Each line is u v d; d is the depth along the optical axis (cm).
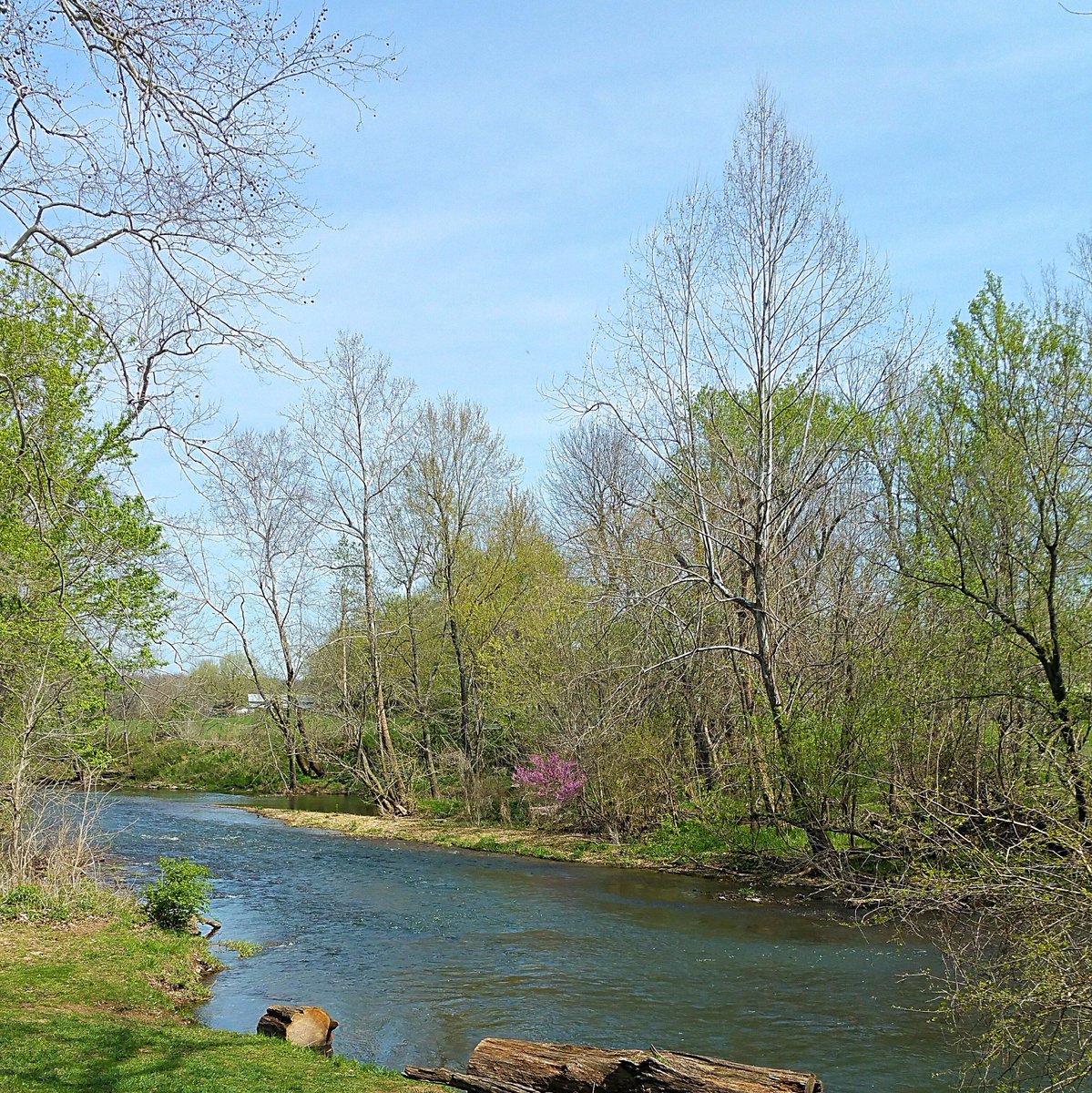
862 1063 992
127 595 1504
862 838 2039
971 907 912
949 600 1734
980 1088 917
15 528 1291
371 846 2653
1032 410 1678
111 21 624
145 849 2500
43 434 1255
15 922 1429
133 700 2153
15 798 1616
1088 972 757
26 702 1609
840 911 1780
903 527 2069
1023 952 841
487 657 3300
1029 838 870
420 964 1408
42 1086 773
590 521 3288
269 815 3328
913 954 1445
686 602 2464
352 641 3988
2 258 702
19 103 677
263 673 4106
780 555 2323
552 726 2917
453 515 3812
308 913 1783
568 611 2777
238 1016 1152
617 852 2489
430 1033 1098
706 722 2497
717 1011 1170
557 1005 1203
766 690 2139
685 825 2500
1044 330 1678
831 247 2206
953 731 1806
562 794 2786
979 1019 1107
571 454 3481
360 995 1248
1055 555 1561
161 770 4409
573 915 1750
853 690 2028
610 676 2641
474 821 3158
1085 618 1611
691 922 1692
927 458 1788
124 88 650
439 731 3850
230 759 4497
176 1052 915
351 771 3891
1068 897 805
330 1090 828
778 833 2155
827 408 2514
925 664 1794
